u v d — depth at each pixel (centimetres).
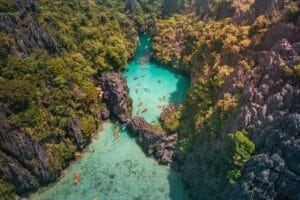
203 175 8725
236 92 8688
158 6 18450
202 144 9062
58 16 13200
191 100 10800
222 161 8150
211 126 8812
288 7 8619
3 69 10050
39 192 9438
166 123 10944
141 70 14638
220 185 8200
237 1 13062
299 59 7400
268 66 8044
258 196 7338
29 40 11300
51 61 11119
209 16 14938
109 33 14825
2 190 8825
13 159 9112
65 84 10862
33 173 9344
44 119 9925
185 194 9275
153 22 17838
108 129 11469
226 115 8556
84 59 12738
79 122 10512
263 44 9000
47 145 9750
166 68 14750
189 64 13988
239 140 7512
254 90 7950
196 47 13725
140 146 10788
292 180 7019
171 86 13588
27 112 9594
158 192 9369
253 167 7319
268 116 7381
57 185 9631
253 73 8431
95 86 12544
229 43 10425
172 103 12356
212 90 10150
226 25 12075
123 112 11769
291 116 6988
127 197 9275
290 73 7419
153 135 10375
